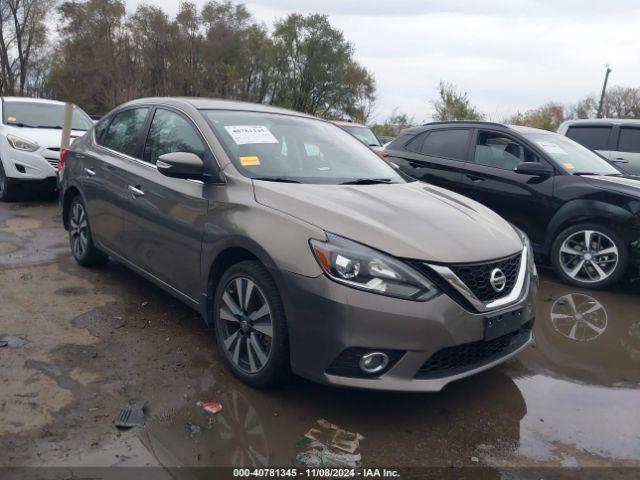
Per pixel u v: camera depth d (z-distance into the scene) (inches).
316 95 1704.0
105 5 1505.9
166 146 170.1
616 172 260.5
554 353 169.5
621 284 241.6
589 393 145.4
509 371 156.3
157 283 169.2
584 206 229.1
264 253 126.3
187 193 152.5
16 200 357.4
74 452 107.7
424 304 115.5
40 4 1813.5
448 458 114.0
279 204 132.5
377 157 191.3
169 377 138.6
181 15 1519.4
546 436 124.0
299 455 111.3
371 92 1727.4
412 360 116.6
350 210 129.4
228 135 158.6
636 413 136.3
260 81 1681.8
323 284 117.0
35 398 125.3
